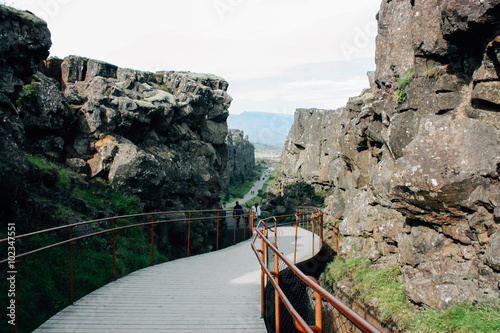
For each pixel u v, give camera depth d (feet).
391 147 35.19
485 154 24.30
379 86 40.34
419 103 31.01
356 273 42.09
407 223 32.81
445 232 27.99
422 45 29.71
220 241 63.41
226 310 19.86
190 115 62.28
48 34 31.73
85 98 47.42
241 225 83.76
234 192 263.29
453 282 25.55
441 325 23.45
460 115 26.66
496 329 19.93
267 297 22.09
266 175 402.11
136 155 44.75
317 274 56.59
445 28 24.91
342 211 66.13
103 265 28.76
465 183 24.67
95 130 45.09
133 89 54.08
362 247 46.70
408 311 28.91
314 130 122.11
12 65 29.63
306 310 26.25
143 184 45.34
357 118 52.16
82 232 30.91
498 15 20.84
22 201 28.73
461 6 22.38
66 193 36.27
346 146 57.06
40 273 22.41
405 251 32.04
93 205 38.29
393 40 36.88
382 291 34.71
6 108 27.86
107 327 17.10
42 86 41.57
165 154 52.90
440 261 27.86
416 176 27.07
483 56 23.49
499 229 23.35
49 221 30.17
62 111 42.45
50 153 40.98
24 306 18.58
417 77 31.09
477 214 24.63
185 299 21.63
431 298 26.50
